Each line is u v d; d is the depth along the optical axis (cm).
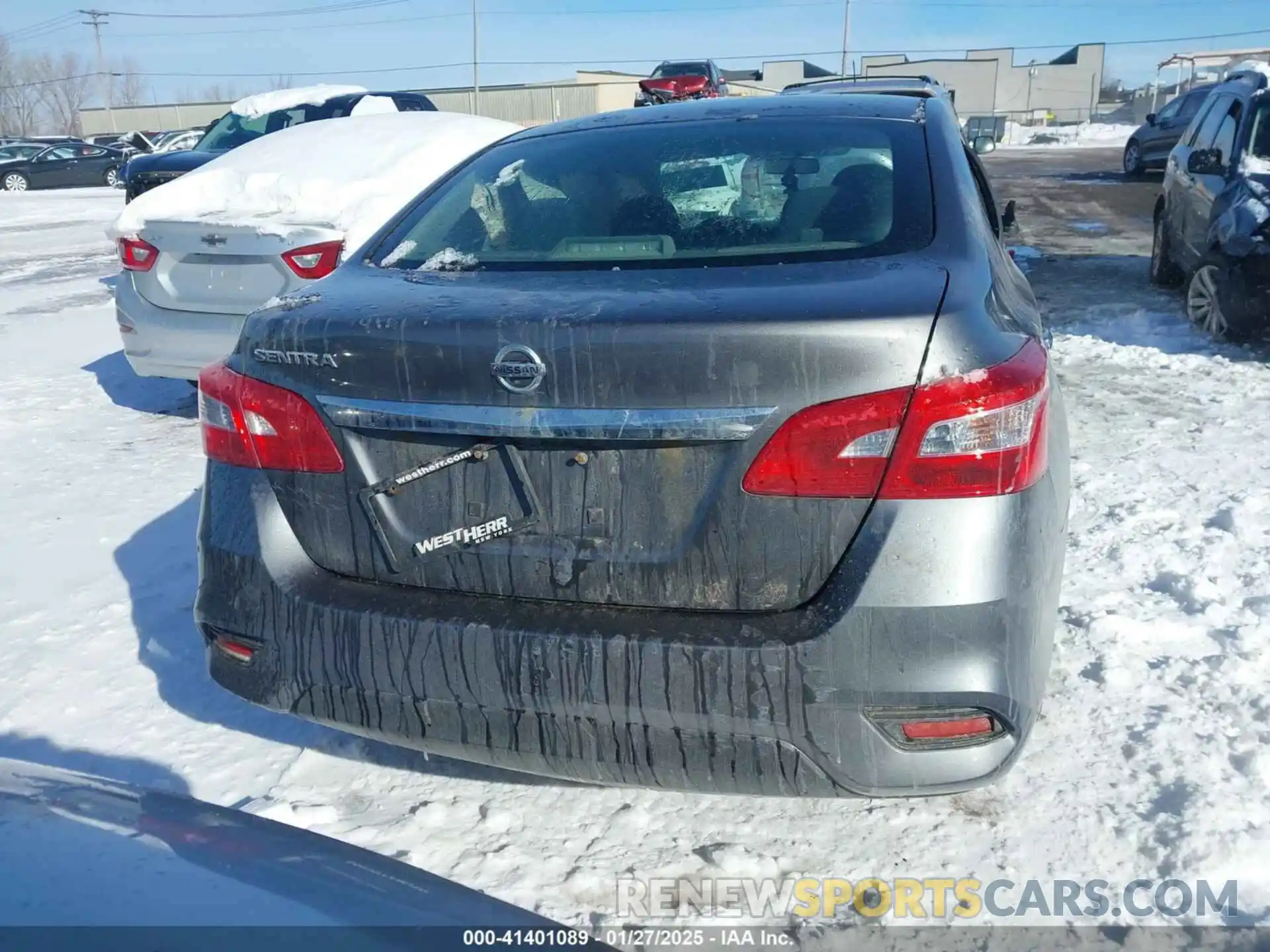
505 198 277
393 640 210
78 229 1606
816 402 187
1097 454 482
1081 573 360
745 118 302
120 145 2998
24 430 566
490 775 263
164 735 283
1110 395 577
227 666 235
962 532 187
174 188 540
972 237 235
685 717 194
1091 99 6781
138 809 150
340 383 213
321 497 221
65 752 275
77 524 434
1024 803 245
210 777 264
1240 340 677
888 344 185
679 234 246
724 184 263
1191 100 1867
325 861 145
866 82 595
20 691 306
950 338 189
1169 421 527
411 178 533
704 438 189
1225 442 495
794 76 6378
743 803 251
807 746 192
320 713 225
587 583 203
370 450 215
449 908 139
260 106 1046
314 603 218
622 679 196
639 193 265
